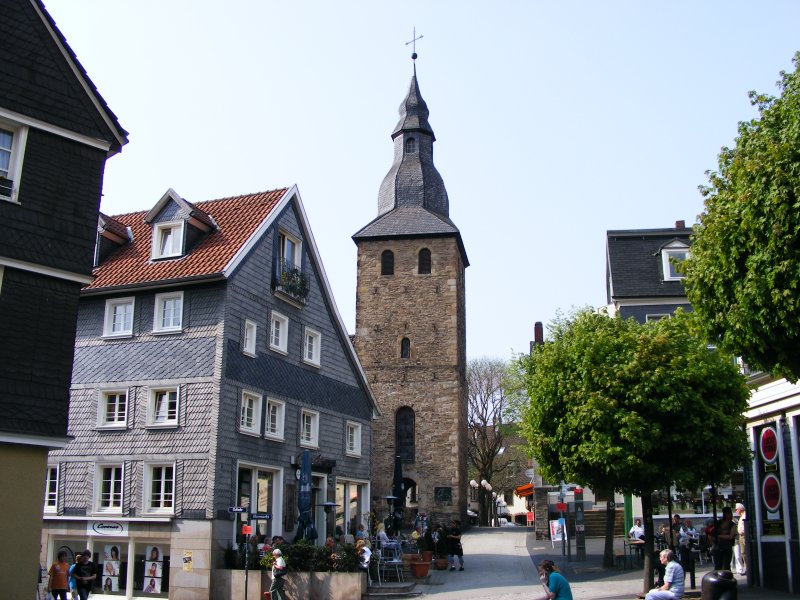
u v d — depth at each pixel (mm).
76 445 27750
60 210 17875
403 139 58406
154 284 27656
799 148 14227
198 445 26125
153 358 27438
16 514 16344
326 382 33656
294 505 30422
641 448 20359
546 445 22906
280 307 30594
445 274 53188
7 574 16031
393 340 52688
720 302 15750
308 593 25359
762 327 14680
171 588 25391
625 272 40250
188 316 27344
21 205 17219
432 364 51938
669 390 20500
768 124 15727
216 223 30094
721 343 16344
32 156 17594
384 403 51844
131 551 26312
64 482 27625
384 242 54188
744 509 24359
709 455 20875
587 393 21547
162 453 26500
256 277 29047
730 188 16281
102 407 27812
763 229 14406
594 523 40344
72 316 17859
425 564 29406
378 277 53750
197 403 26484
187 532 25562
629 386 21000
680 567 16078
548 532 42469
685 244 39969
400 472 37594
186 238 28984
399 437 51531
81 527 27000
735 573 26297
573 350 22312
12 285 16984
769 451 22516
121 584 26250
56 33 18125
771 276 14172
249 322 28359
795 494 20938
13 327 16844
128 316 28234
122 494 26719
